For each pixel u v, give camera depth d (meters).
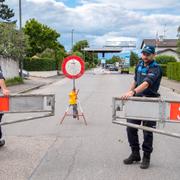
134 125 3.81
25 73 23.47
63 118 7.04
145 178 3.69
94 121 7.24
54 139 5.46
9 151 4.70
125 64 40.44
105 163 4.21
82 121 7.22
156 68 3.99
